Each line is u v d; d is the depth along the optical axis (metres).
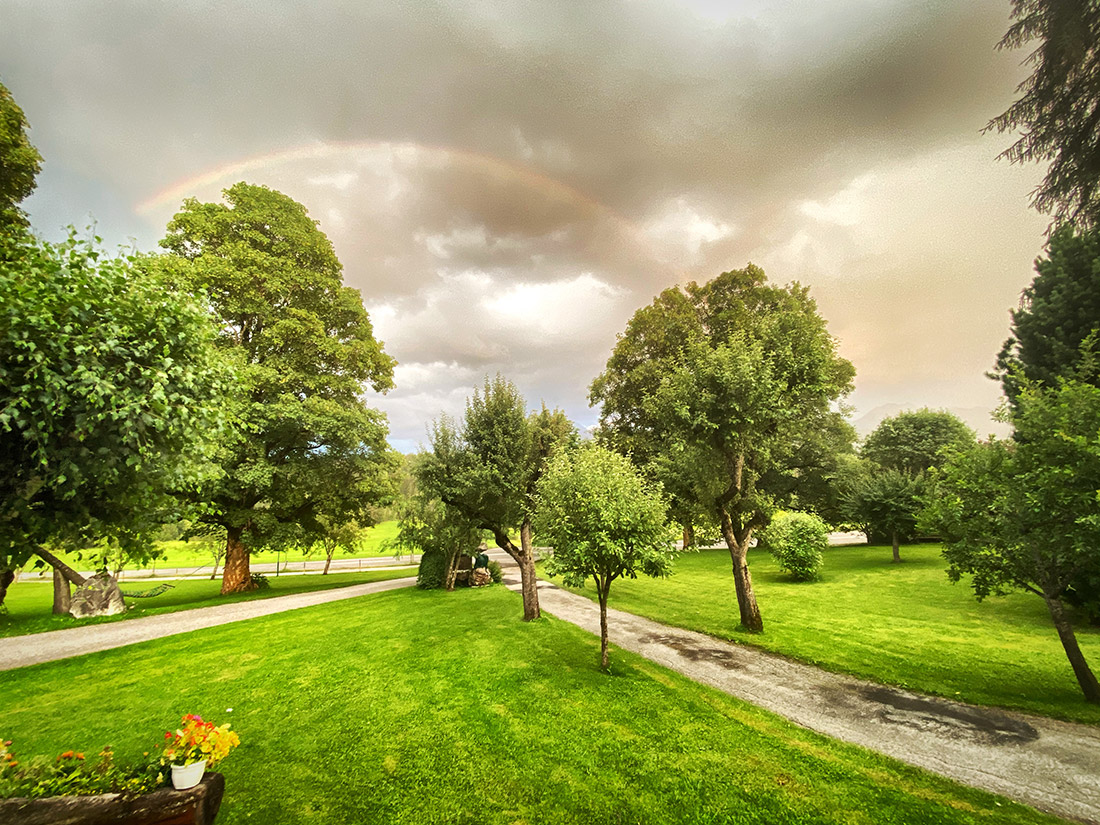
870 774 6.09
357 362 25.97
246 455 20.45
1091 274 15.05
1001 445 8.83
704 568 27.41
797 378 14.43
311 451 23.33
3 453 4.74
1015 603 14.73
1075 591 12.12
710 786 5.89
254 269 21.11
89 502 5.53
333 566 47.78
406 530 24.53
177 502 6.43
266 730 7.56
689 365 15.52
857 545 33.72
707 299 31.08
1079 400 8.02
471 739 7.18
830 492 34.31
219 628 14.89
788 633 13.01
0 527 4.88
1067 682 8.79
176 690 9.35
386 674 10.09
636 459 26.00
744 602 13.59
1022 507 8.16
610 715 7.98
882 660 10.55
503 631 13.77
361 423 22.64
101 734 7.48
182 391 5.86
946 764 6.29
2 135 12.98
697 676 9.91
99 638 13.86
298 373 22.22
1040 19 9.60
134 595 23.33
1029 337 16.61
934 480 10.40
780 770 6.23
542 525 11.42
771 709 8.22
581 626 14.49
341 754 6.78
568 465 11.71
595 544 9.97
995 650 10.82
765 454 14.35
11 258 5.25
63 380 4.27
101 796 4.23
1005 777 5.94
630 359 32.25
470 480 14.50
